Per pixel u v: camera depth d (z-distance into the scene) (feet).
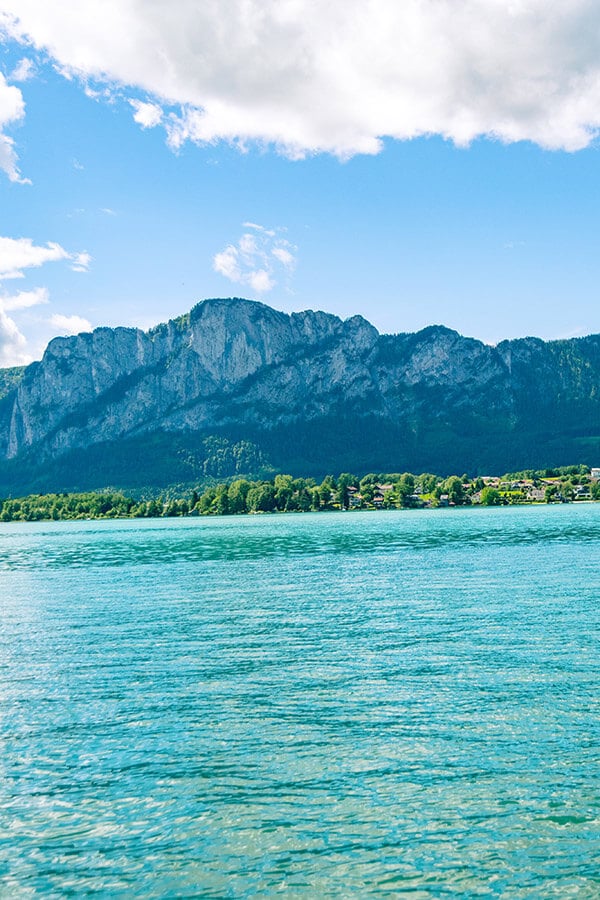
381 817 65.57
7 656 135.64
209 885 56.65
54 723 93.45
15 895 55.93
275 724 89.56
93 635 154.51
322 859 59.47
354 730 86.43
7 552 478.59
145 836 63.77
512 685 102.73
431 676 109.09
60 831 65.05
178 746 83.51
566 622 147.64
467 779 72.28
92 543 553.64
